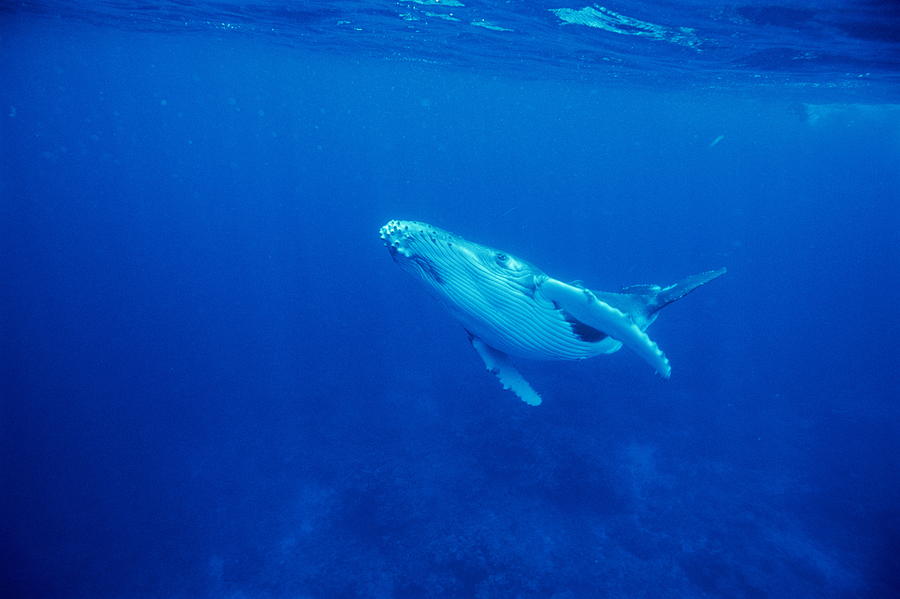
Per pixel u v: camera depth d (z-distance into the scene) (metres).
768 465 18.19
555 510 15.17
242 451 19.08
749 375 25.84
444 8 17.00
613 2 13.53
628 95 42.09
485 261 4.50
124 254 61.09
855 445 19.80
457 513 15.01
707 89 32.22
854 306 43.78
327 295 41.56
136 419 21.77
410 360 26.53
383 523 14.86
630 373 23.84
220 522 15.52
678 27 15.45
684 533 14.66
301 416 21.33
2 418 21.86
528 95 51.81
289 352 28.64
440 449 18.12
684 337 30.61
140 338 31.86
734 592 12.88
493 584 12.77
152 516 15.96
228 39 33.75
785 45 16.55
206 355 28.78
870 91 28.11
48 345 30.58
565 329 4.98
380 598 12.58
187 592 13.17
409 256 4.64
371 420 20.58
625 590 12.76
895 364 28.23
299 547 14.31
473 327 5.37
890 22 12.61
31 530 15.53
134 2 22.34
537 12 15.76
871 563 13.92
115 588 13.40
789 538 14.77
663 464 17.64
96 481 17.78
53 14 27.56
